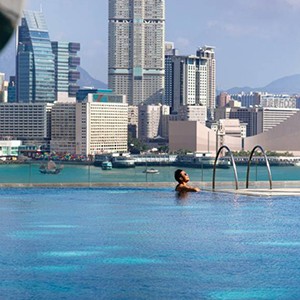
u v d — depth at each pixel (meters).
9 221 43.53
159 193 65.81
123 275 26.17
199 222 43.28
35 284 24.41
